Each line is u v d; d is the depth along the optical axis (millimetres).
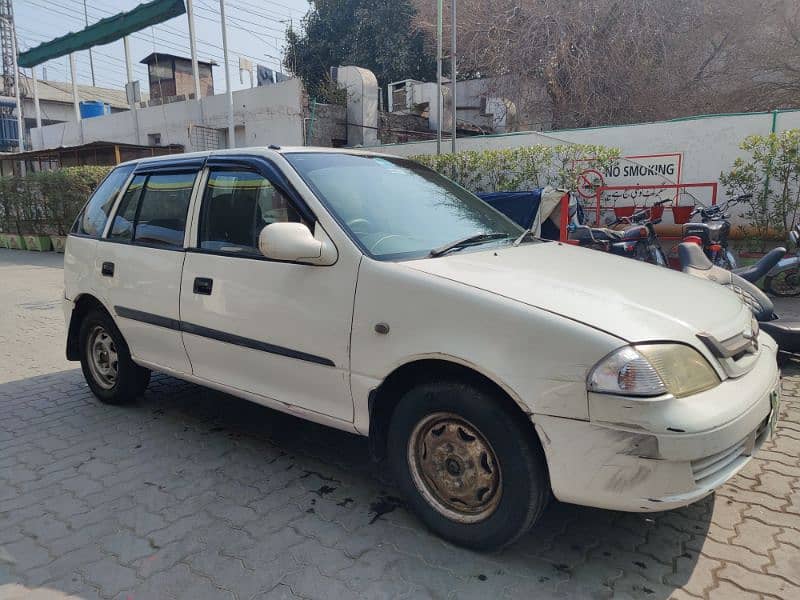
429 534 2809
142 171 4211
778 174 8688
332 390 2941
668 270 3297
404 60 22109
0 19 33281
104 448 3850
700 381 2291
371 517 2979
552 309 2367
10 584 2529
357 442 3898
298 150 3473
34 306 9062
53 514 3068
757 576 2467
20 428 4219
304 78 25109
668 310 2518
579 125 15766
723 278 4977
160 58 24109
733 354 2498
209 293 3439
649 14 14711
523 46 15445
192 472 3500
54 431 4145
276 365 3170
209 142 19125
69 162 20047
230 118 15766
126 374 4375
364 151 3883
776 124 9523
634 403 2137
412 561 2611
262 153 3414
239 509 3082
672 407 2152
